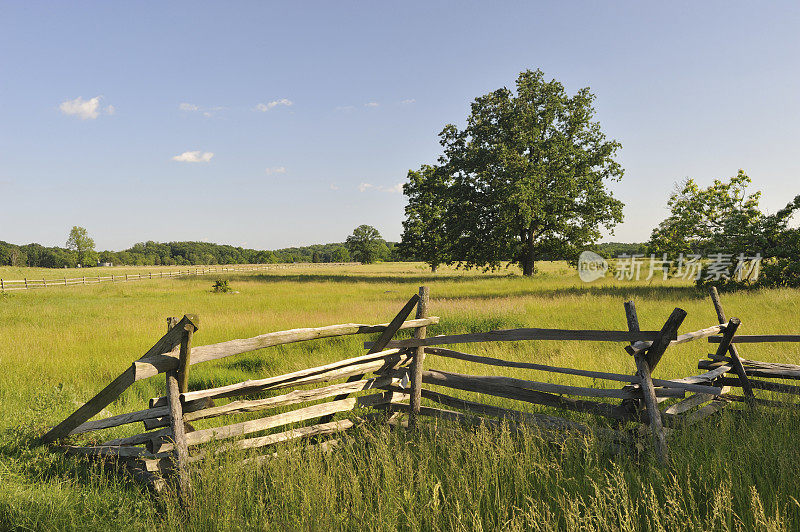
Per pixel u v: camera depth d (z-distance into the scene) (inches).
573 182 1674.5
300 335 168.7
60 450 176.6
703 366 212.2
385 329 196.7
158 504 141.3
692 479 132.6
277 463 151.2
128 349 407.8
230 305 835.4
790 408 185.9
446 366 319.3
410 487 129.6
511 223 1679.4
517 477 137.5
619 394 158.6
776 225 837.2
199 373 321.1
